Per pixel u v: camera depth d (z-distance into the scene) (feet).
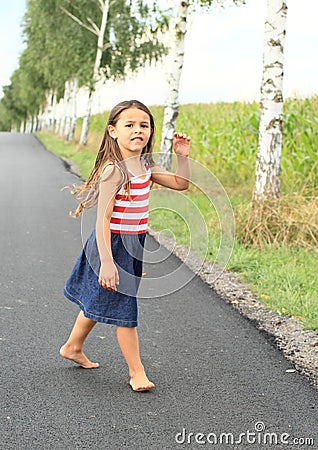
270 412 12.13
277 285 21.61
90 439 10.93
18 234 31.40
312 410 12.25
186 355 15.26
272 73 31.32
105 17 96.99
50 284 21.97
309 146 39.06
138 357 13.25
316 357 15.20
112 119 12.76
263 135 31.48
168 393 12.95
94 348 15.58
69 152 96.58
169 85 49.37
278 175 31.45
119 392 12.95
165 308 19.29
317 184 37.22
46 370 14.07
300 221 28.30
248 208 29.32
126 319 12.97
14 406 12.17
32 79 170.30
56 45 107.04
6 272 23.56
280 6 31.35
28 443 10.74
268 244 27.86
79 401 12.46
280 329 17.35
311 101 43.98
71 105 127.95
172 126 49.42
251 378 13.83
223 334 16.89
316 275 23.15
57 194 47.85
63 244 29.14
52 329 17.03
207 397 12.78
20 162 79.05
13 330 16.84
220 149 53.11
